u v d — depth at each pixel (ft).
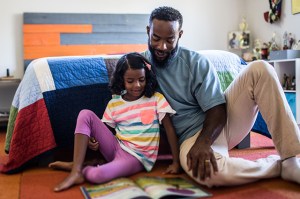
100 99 5.10
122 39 11.65
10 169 4.55
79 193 3.65
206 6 12.84
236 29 13.08
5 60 10.96
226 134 4.41
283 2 11.09
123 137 4.49
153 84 4.55
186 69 4.54
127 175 4.25
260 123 5.81
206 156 3.64
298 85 9.23
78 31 11.28
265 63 3.93
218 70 5.82
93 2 11.62
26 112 4.73
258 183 3.88
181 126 4.49
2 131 9.39
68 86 4.97
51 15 11.06
